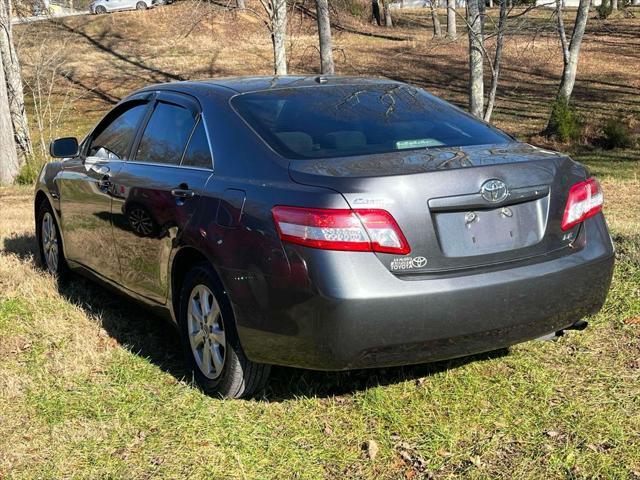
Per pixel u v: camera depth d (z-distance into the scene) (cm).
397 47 4228
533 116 2881
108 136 530
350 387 408
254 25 4381
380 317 331
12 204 1289
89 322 508
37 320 510
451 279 341
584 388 398
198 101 441
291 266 338
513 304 354
